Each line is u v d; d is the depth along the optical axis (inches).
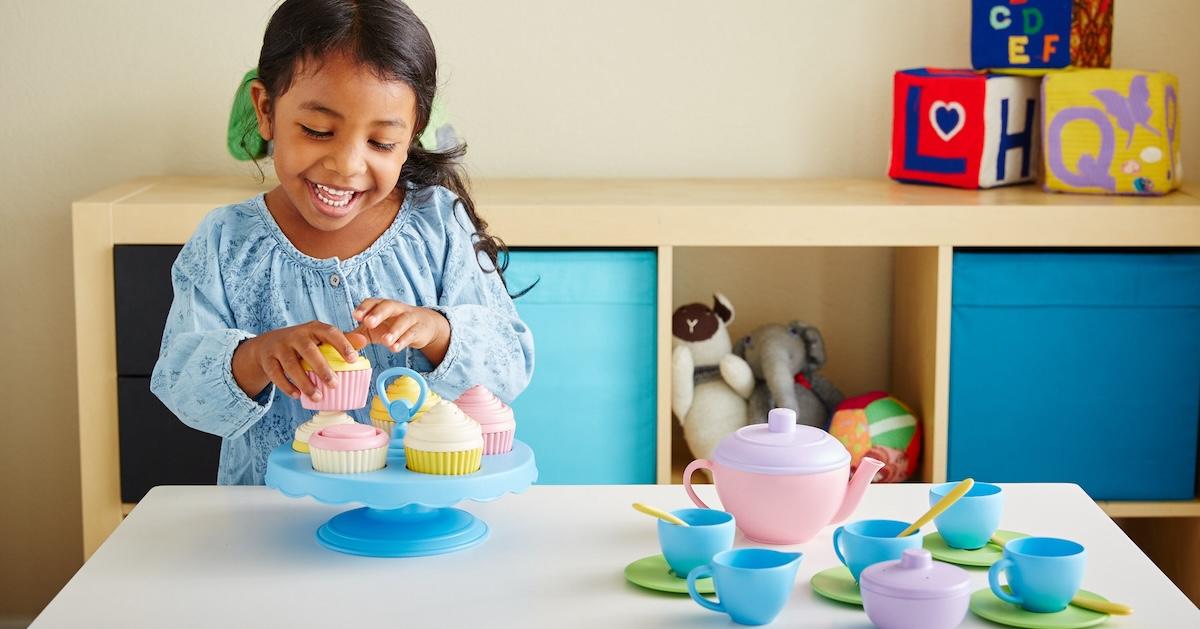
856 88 86.5
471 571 37.3
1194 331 74.1
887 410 77.7
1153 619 34.3
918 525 36.8
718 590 33.6
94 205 70.3
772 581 32.9
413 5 85.0
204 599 35.1
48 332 87.2
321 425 40.9
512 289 72.8
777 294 88.6
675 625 33.6
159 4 84.5
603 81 86.2
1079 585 34.3
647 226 71.7
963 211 72.0
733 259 88.2
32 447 88.2
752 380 80.0
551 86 86.1
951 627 32.4
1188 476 75.3
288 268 50.0
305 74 43.1
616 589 36.0
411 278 50.9
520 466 39.7
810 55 86.2
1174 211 72.3
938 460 74.8
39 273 86.7
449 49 85.6
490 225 71.6
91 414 71.9
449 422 38.3
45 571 89.5
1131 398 74.5
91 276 70.9
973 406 74.4
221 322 49.4
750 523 39.6
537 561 38.1
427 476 38.1
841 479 39.5
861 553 35.5
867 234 72.2
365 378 41.9
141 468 72.4
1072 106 76.8
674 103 86.6
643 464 75.0
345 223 46.7
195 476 72.5
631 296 73.2
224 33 84.9
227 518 41.8
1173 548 80.0
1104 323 73.9
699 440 79.6
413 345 44.8
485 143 86.6
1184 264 73.5
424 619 33.9
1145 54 85.7
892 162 82.9
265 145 76.9
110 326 71.4
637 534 40.6
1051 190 78.0
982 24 79.0
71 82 85.0
